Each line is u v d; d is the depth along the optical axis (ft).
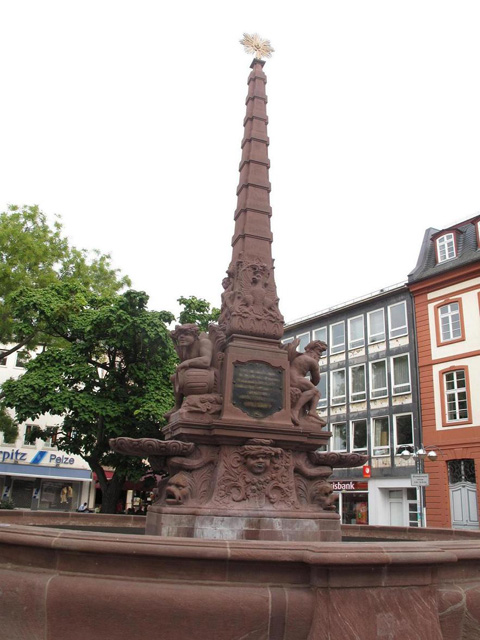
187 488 23.73
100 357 65.05
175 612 13.42
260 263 29.50
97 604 13.56
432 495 85.76
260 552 14.15
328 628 13.55
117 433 58.13
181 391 26.32
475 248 91.97
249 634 13.62
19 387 57.26
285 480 24.93
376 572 14.34
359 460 26.76
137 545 13.92
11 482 109.60
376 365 101.86
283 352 27.40
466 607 15.29
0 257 72.28
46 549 14.60
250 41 36.65
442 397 88.07
